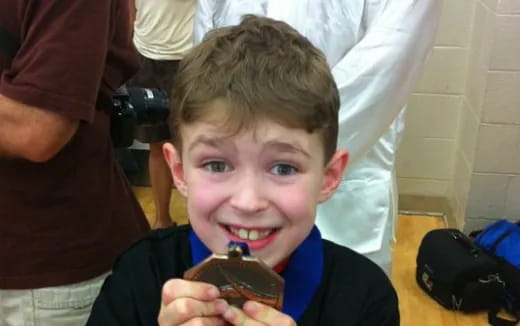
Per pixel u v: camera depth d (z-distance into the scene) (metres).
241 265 0.66
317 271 0.84
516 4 2.36
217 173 0.72
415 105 2.89
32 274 1.09
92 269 1.12
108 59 1.09
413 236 2.88
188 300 0.65
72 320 1.13
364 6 1.43
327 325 0.83
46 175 1.05
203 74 0.74
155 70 2.64
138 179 3.22
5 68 0.99
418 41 1.41
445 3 2.71
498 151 2.58
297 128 0.70
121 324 0.87
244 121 0.69
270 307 0.67
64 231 1.09
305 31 1.45
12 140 0.97
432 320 2.32
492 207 2.67
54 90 0.94
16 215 1.06
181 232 0.94
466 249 2.39
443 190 3.04
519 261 2.36
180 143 0.77
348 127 1.37
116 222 1.17
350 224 1.54
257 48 0.76
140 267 0.90
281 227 0.73
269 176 0.72
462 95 2.85
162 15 2.56
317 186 0.75
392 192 1.67
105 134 1.13
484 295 2.33
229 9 1.49
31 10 0.94
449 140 2.94
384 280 0.88
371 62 1.37
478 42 2.62
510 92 2.48
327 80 0.75
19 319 1.12
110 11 1.01
